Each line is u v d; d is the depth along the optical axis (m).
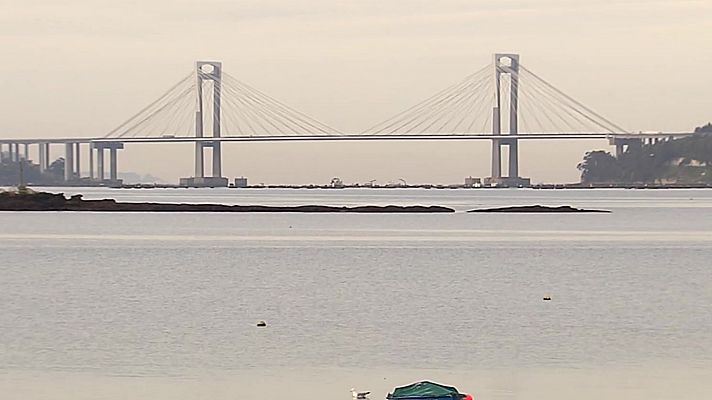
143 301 155.62
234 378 98.75
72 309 146.00
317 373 101.06
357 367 103.88
